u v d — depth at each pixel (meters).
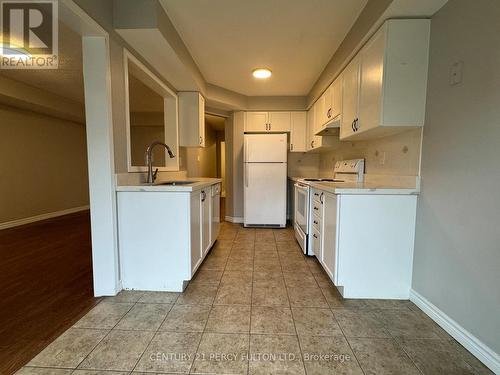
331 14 2.04
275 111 4.41
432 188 1.70
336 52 2.67
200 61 2.96
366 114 2.01
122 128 2.03
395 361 1.31
